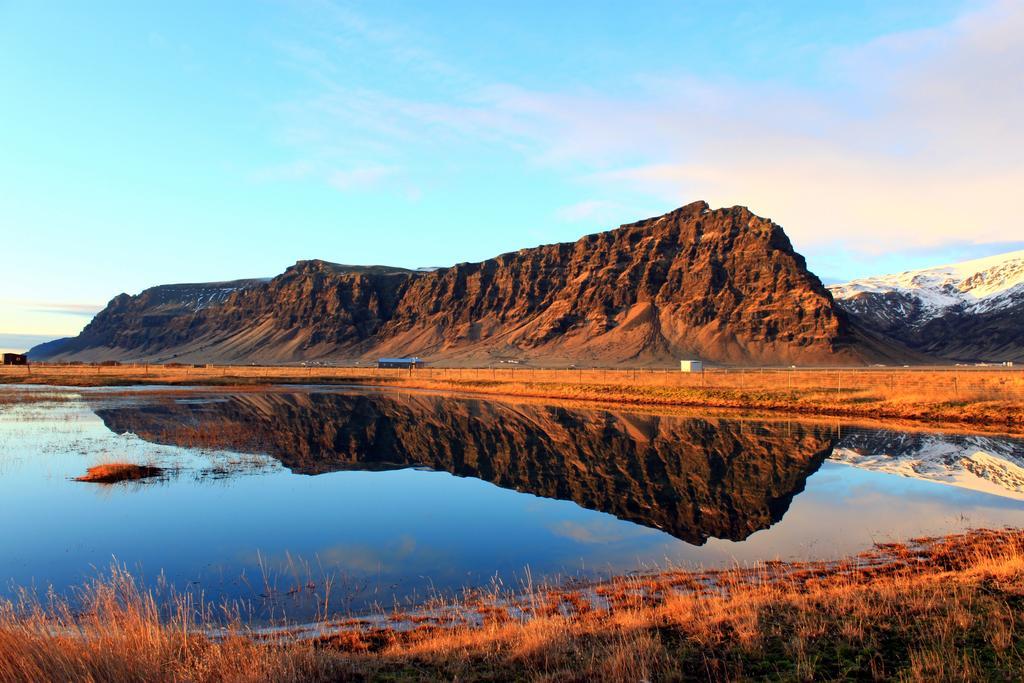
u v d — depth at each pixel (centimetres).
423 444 3762
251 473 2702
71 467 2697
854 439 3666
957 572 1224
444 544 1670
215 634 1008
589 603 1183
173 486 2386
